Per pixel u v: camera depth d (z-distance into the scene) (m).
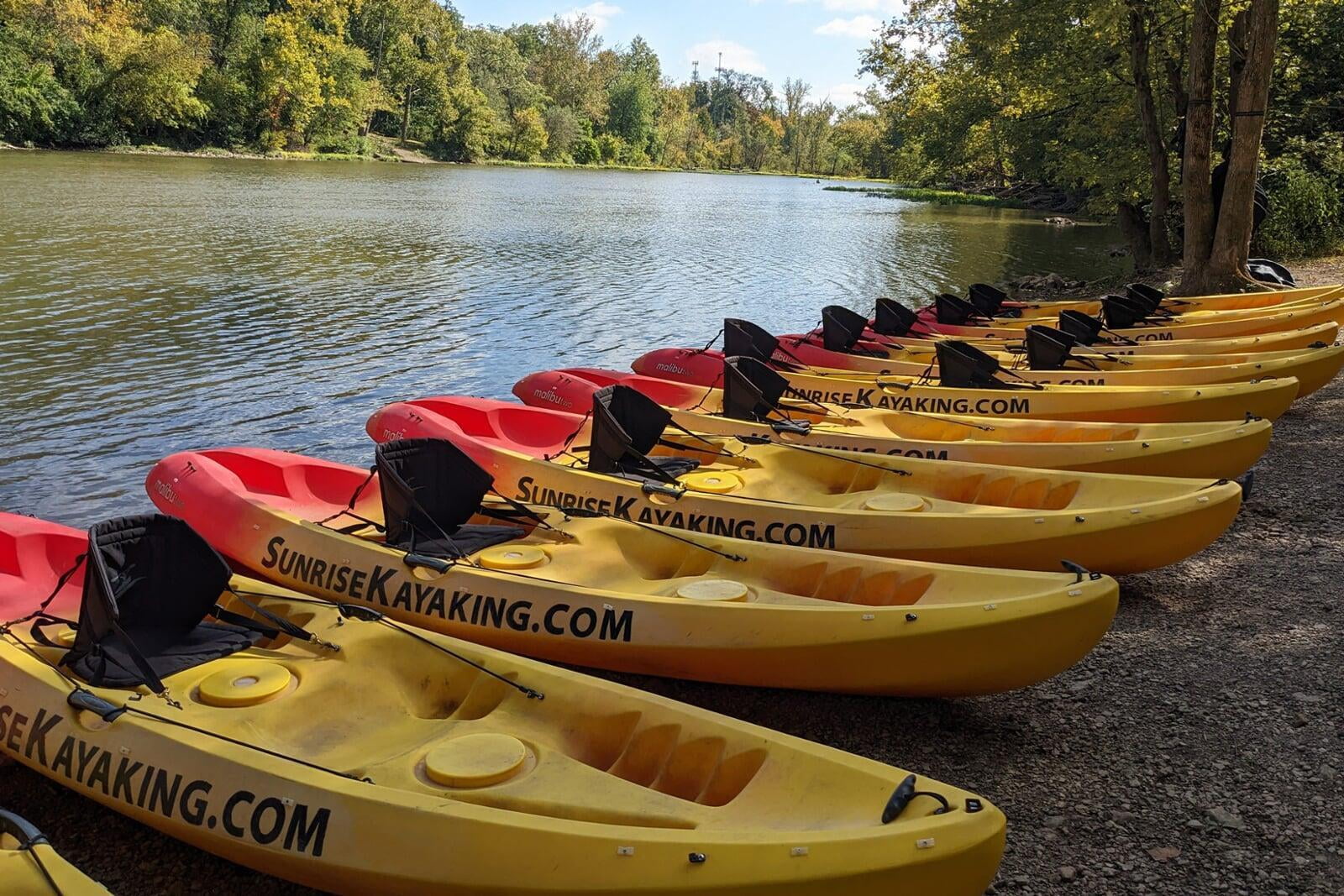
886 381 9.96
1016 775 4.41
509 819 3.22
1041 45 21.22
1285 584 6.23
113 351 13.09
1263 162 22.48
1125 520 5.67
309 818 3.41
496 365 13.51
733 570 5.54
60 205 29.66
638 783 3.88
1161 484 6.16
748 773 3.63
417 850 3.25
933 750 4.64
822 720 4.94
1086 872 3.75
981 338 12.77
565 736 4.03
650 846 3.08
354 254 23.14
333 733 4.11
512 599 5.16
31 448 9.49
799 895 2.97
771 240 32.31
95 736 3.90
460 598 5.27
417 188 48.66
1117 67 21.86
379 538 5.93
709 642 4.76
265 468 7.06
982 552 5.87
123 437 9.91
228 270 19.69
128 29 60.72
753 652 4.69
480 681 4.30
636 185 72.12
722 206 51.03
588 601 5.02
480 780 3.52
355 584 5.59
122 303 16.00
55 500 8.33
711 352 11.65
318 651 4.48
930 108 39.34
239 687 4.09
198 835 3.59
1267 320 12.27
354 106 75.00
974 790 4.30
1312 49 22.81
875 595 5.21
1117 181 23.45
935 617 4.45
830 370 10.74
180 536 4.35
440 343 14.59
